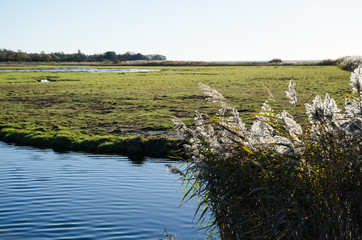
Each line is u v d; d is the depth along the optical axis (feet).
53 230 23.35
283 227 10.84
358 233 10.13
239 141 12.21
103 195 30.66
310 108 11.25
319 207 10.42
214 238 15.96
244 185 11.34
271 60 449.89
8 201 28.91
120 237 22.35
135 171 39.63
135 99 108.78
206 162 12.29
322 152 11.04
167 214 26.25
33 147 55.42
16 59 636.48
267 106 13.52
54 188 32.65
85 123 72.69
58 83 162.71
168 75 220.64
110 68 386.11
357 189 10.06
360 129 9.96
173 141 53.11
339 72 207.10
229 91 123.03
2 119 76.64
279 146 11.33
